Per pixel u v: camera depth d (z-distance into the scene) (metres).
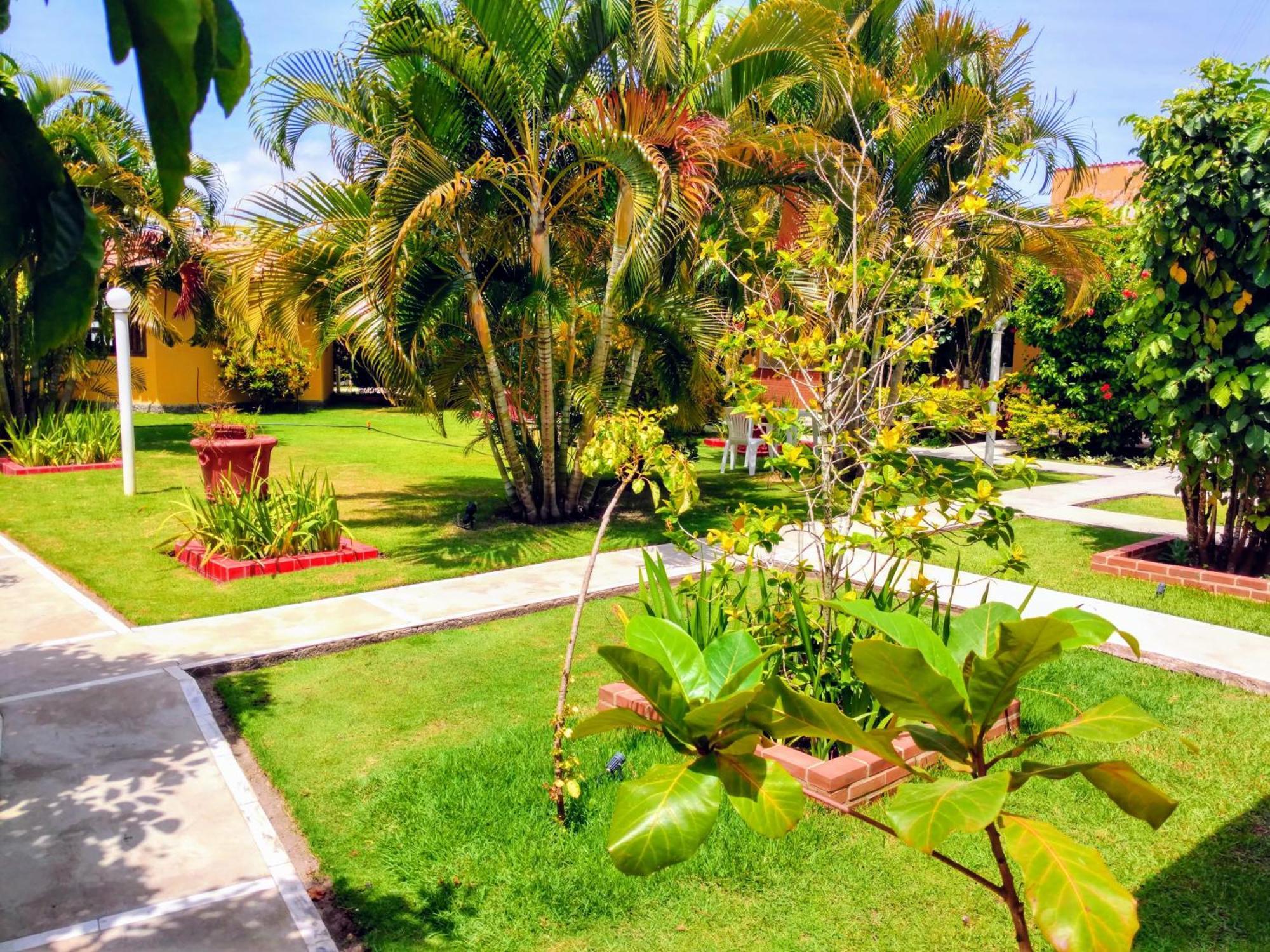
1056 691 5.34
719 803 1.36
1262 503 7.61
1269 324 6.98
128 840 3.61
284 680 5.46
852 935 3.12
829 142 9.02
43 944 2.98
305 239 9.19
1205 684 5.48
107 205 13.48
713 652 1.76
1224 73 6.95
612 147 8.12
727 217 10.13
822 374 5.30
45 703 4.94
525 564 8.35
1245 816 3.93
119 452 13.67
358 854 3.58
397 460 15.34
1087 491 12.92
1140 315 7.91
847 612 1.58
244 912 3.18
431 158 8.11
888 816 1.25
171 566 7.96
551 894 3.31
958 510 4.20
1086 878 1.22
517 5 8.02
